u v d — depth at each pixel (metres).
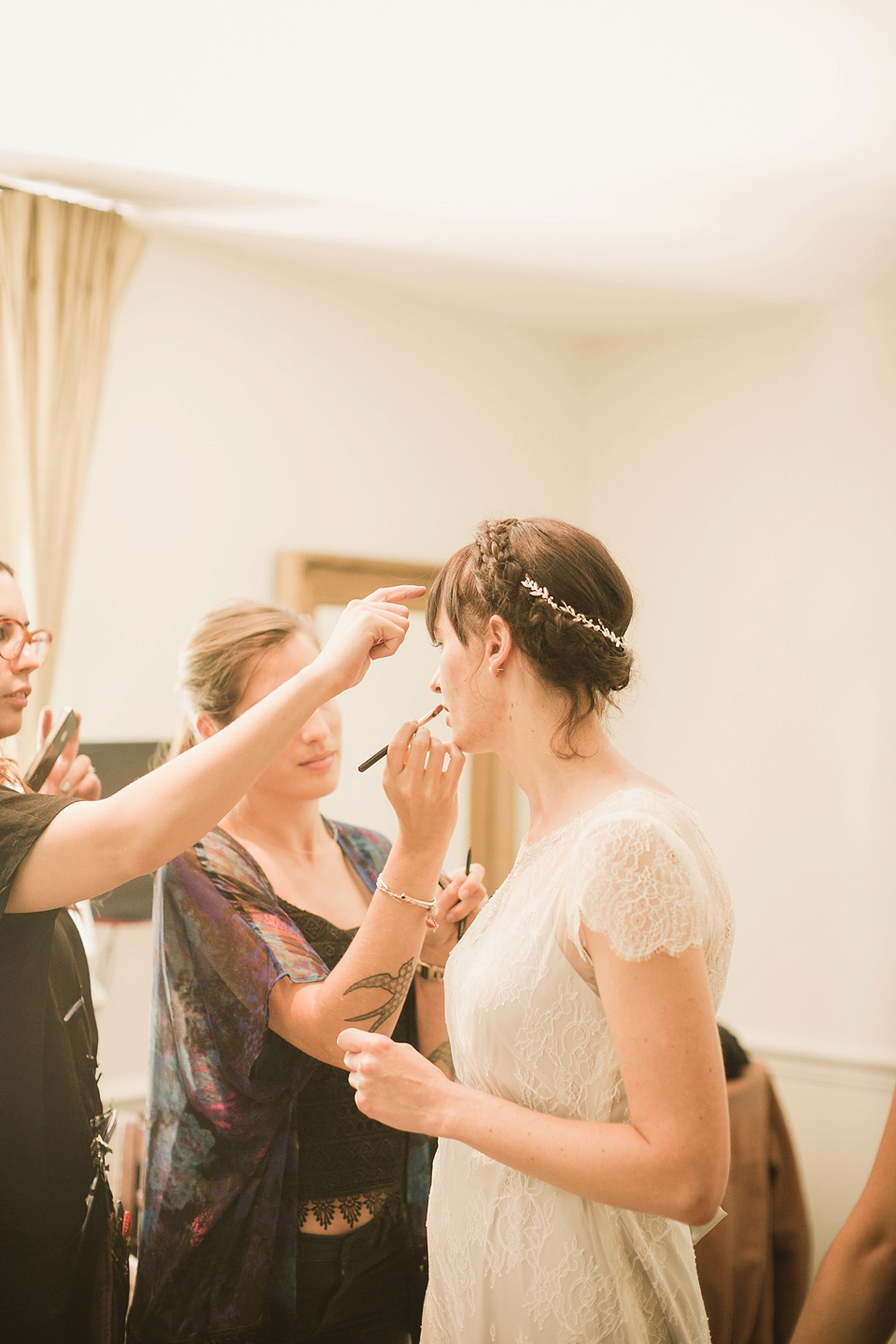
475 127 2.30
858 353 3.38
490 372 3.77
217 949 1.33
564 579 1.11
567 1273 1.03
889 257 3.00
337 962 1.44
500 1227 1.08
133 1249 1.85
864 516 3.36
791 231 2.83
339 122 2.29
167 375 3.00
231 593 3.14
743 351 3.63
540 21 1.89
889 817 3.28
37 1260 1.20
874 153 2.37
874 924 3.29
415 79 2.11
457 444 3.68
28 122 2.31
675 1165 0.88
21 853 1.05
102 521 2.88
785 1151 2.32
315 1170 1.39
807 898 3.44
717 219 2.76
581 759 1.12
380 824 3.34
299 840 1.53
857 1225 0.82
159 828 1.04
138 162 2.51
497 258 3.12
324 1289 1.38
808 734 3.46
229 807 1.08
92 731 2.85
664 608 3.83
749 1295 2.13
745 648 3.62
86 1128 1.27
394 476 3.52
